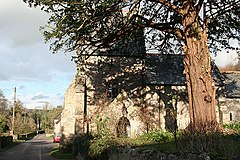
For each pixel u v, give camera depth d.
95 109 27.19
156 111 27.30
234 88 29.88
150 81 27.61
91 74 27.77
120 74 28.02
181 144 7.77
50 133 87.50
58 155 26.95
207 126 9.48
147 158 8.88
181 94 27.78
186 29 13.73
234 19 15.20
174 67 29.45
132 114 26.88
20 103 76.00
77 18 12.57
